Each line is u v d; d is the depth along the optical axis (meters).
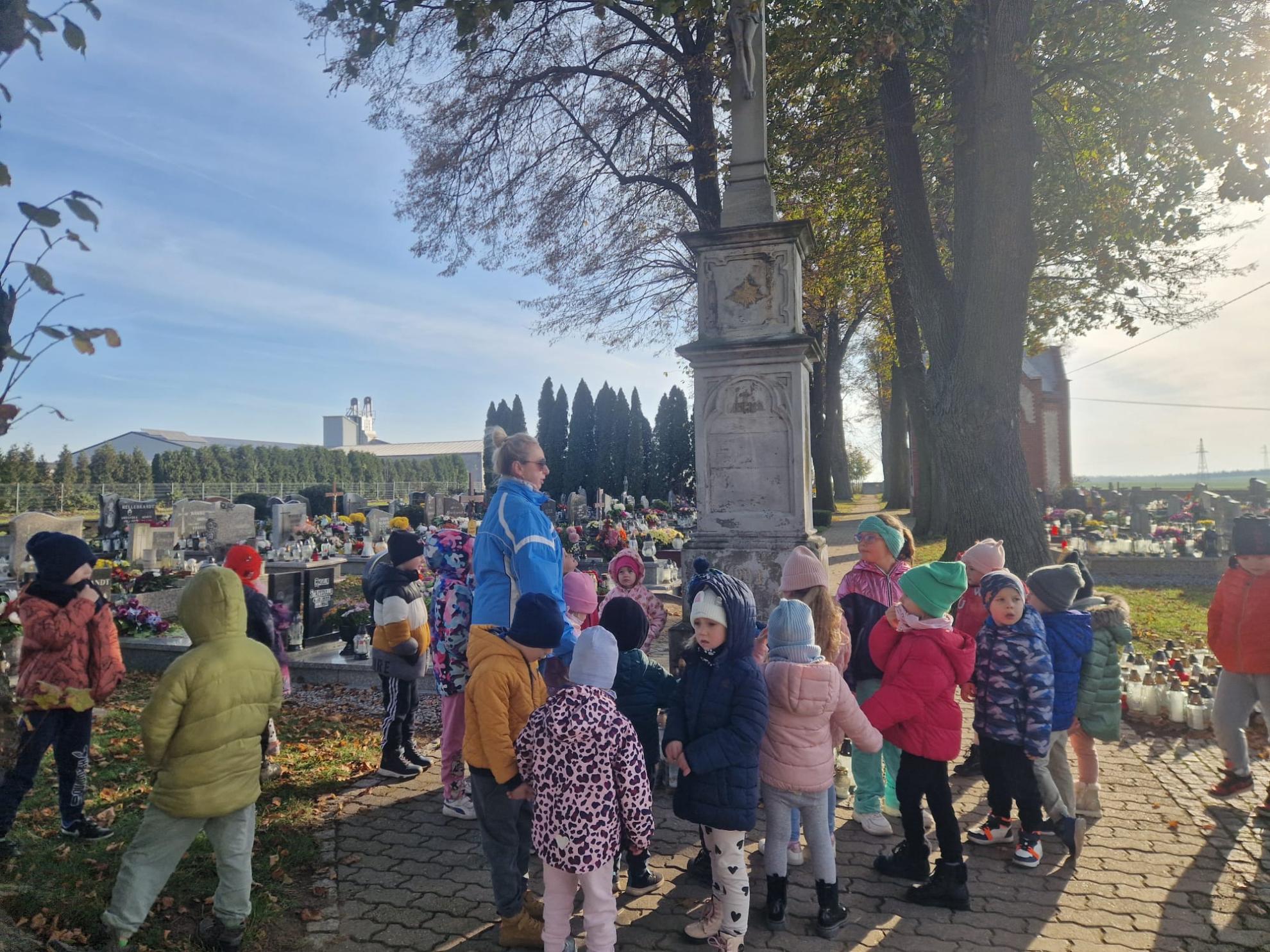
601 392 47.91
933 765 3.59
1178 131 10.12
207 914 3.40
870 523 4.52
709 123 13.09
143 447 82.12
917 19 7.68
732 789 3.06
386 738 5.15
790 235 5.89
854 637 4.40
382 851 4.12
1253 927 3.34
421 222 13.74
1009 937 3.28
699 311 6.15
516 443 4.01
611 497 44.75
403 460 73.19
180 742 2.90
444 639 4.53
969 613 4.76
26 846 3.83
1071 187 12.72
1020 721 3.83
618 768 2.85
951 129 11.77
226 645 3.03
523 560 3.73
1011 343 9.55
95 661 3.89
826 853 3.31
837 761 5.05
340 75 11.83
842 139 12.63
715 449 6.00
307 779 5.14
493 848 3.18
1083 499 26.67
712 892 3.38
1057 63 10.95
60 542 3.83
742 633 3.20
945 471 10.20
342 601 12.74
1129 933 3.30
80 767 4.01
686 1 6.51
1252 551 4.51
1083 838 4.23
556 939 2.88
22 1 2.59
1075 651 4.09
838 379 33.59
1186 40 9.58
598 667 2.96
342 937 3.29
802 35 10.20
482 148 13.34
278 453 61.72
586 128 13.66
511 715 3.12
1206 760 5.41
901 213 10.68
